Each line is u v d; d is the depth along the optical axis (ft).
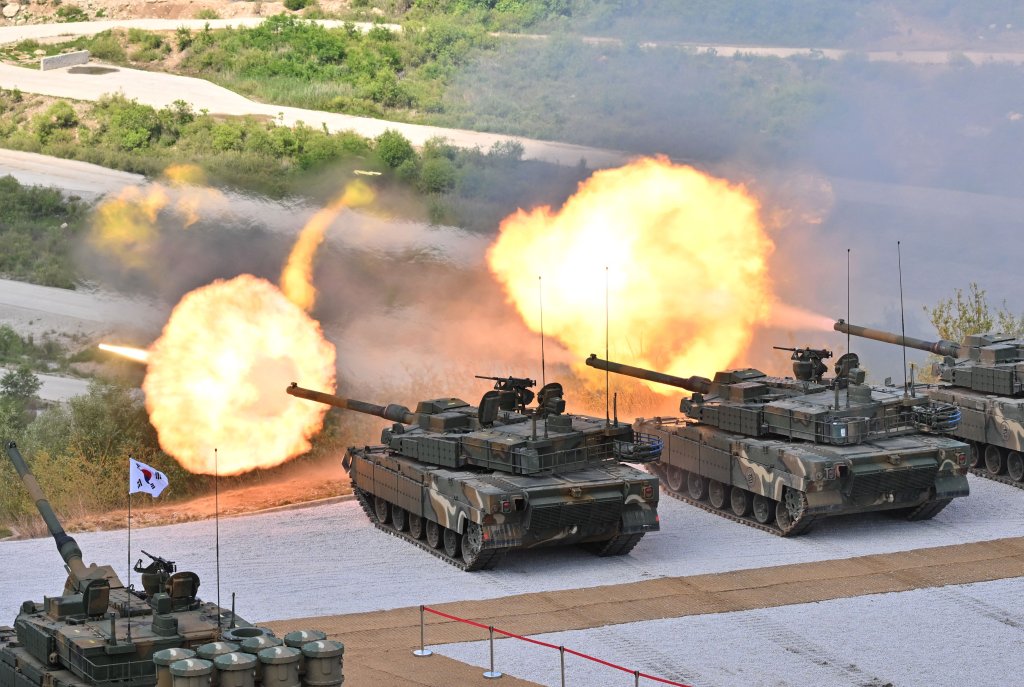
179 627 86.84
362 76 335.26
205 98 314.96
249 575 122.62
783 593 117.60
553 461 124.57
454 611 113.29
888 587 119.03
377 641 106.22
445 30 363.97
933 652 104.68
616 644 106.11
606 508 123.03
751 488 135.74
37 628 88.22
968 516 141.18
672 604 114.93
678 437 145.48
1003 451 153.89
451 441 127.24
